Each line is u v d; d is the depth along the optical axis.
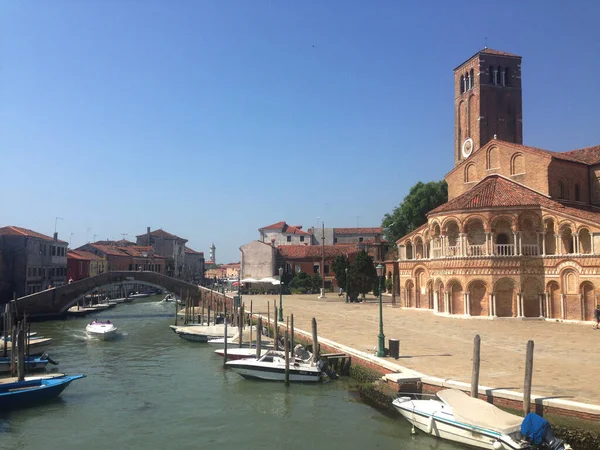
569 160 47.50
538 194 45.69
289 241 126.62
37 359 34.62
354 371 27.92
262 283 96.06
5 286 73.44
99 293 96.38
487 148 51.41
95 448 20.38
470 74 62.94
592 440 16.23
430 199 77.44
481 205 43.59
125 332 54.78
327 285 98.12
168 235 153.75
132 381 31.31
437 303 47.34
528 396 17.58
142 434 21.88
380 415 23.02
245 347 40.78
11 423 23.41
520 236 42.75
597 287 38.12
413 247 55.22
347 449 19.44
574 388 19.44
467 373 22.62
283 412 24.27
